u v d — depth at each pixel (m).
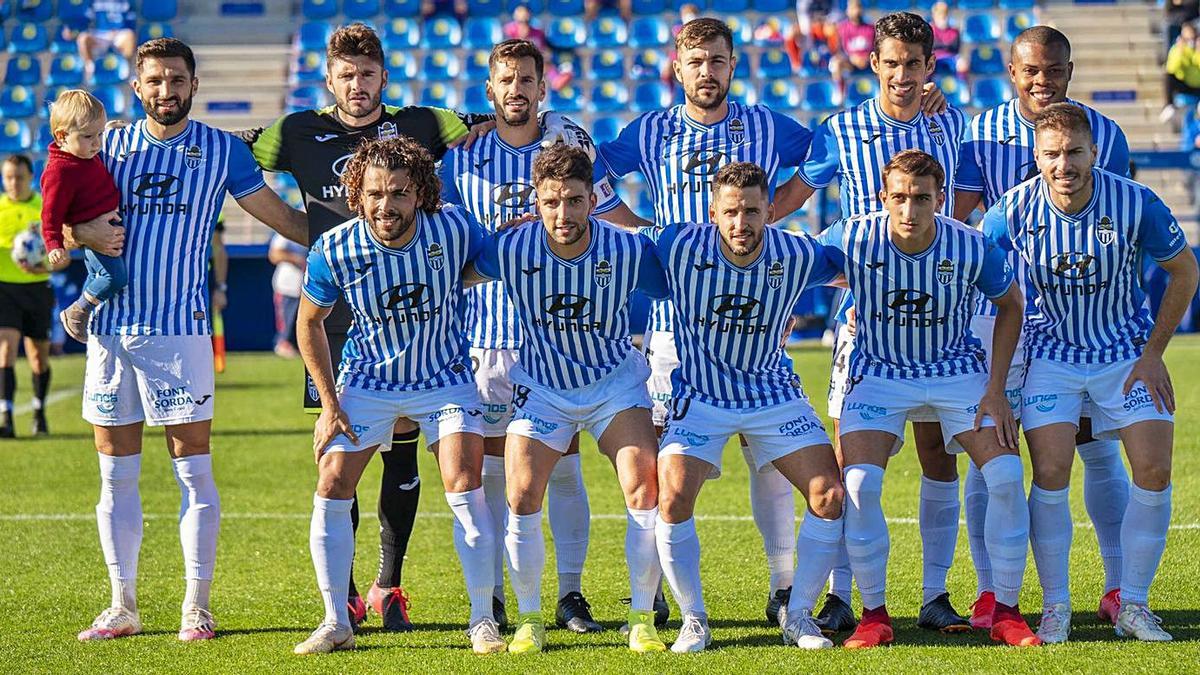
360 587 9.87
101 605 9.18
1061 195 7.96
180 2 34.84
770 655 7.71
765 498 8.67
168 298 8.46
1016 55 8.79
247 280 28.69
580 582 9.12
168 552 10.93
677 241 8.00
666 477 7.95
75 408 20.62
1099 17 33.94
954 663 7.44
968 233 7.93
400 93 32.78
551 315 8.02
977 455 8.01
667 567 7.94
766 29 32.56
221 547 11.08
